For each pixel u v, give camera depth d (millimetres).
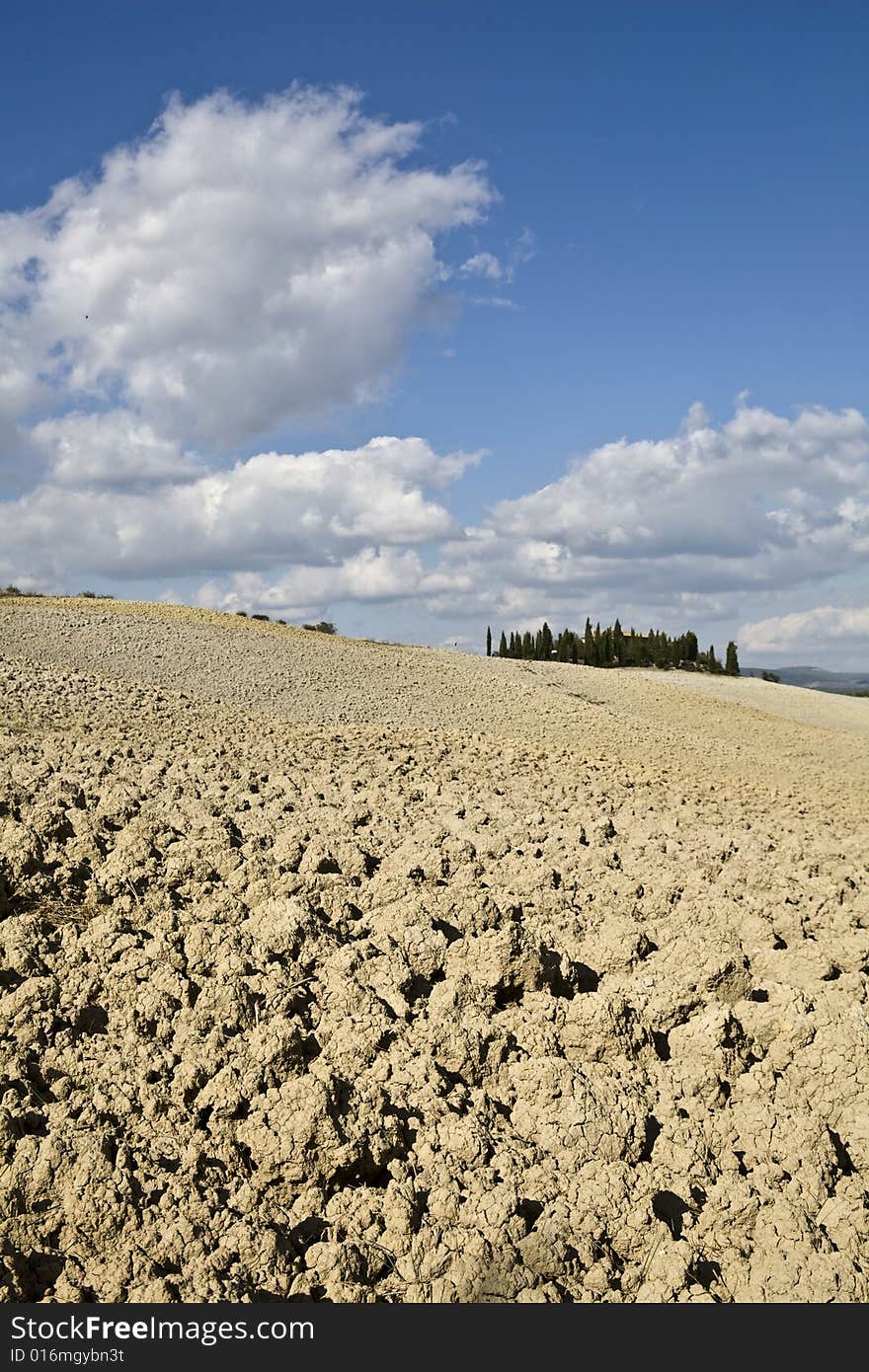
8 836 8898
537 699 44656
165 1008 6711
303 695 37469
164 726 21875
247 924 8117
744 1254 5340
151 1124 5648
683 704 53312
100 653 38188
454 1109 6152
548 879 10312
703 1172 5816
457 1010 7203
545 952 8156
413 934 8031
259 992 7012
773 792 25594
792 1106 6617
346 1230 5238
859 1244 5418
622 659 95188
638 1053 7039
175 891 8836
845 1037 7031
